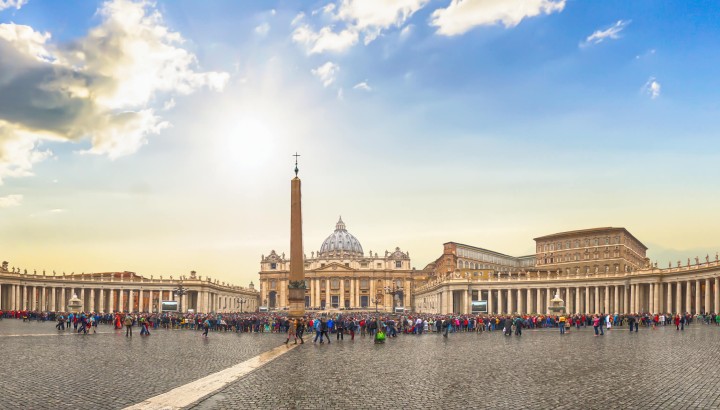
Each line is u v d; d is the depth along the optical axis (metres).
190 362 32.97
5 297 127.00
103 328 73.94
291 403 20.66
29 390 22.91
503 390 23.30
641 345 43.75
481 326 74.94
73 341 47.88
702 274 100.56
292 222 67.06
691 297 117.50
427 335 65.94
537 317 87.56
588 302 133.12
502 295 161.50
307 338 58.84
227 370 29.41
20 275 129.75
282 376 27.31
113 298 158.50
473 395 22.23
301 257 67.06
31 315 96.94
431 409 19.73
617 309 125.56
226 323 77.31
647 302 123.56
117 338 53.03
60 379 25.75
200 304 171.12
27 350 39.06
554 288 141.12
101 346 43.22
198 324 78.31
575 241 161.25
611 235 152.75
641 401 20.86
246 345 47.16
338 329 54.31
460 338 58.25
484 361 33.81
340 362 33.53
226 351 40.69
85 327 62.25
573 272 160.88
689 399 21.14
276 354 38.66
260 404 20.45
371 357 36.66
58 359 33.62
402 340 55.47
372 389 23.56
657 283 114.69
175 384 24.59
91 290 152.50
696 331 62.56
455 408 19.89
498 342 50.59
